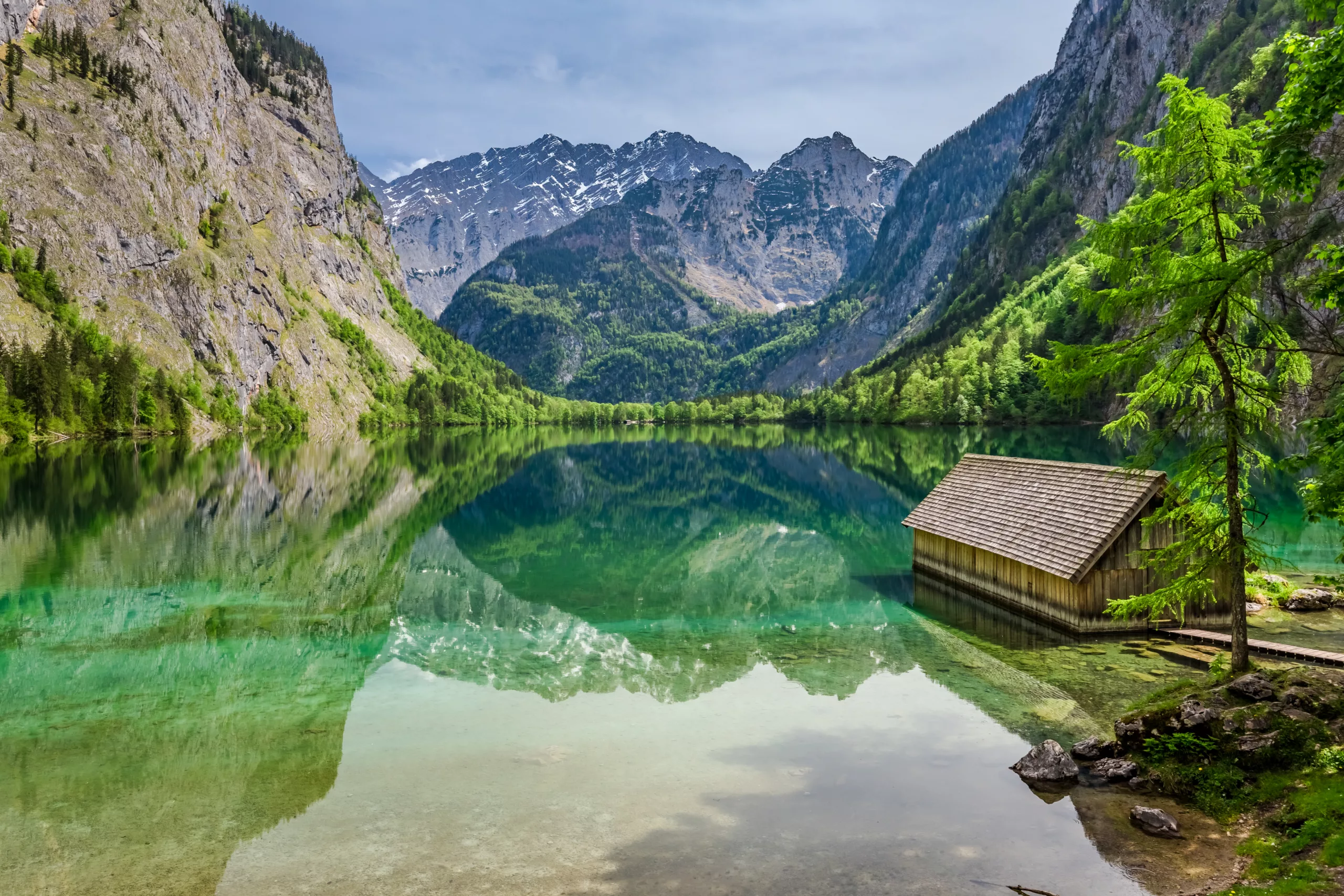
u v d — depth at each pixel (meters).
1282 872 10.11
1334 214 46.16
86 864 11.39
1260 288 14.54
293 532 45.72
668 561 39.69
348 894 10.52
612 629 25.83
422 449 132.75
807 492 68.81
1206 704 14.40
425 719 17.36
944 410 162.38
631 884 10.68
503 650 23.17
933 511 33.25
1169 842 11.57
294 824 12.55
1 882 10.97
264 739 16.22
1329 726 13.26
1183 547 17.22
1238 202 15.40
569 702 18.50
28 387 121.38
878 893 10.40
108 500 56.75
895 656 21.98
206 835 12.20
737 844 11.76
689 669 21.08
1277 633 22.72
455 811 12.92
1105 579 23.75
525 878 10.90
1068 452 89.12
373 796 13.52
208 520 49.41
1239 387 15.50
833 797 13.23
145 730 16.81
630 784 13.88
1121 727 14.79
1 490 61.31
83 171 181.88
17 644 23.42
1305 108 12.64
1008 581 27.55
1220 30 171.75
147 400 142.88
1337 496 13.20
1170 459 44.62
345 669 21.30
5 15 193.00
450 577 35.34
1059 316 155.00
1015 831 12.04
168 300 184.75
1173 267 15.79
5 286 150.62
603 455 119.75
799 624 26.03
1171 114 15.41
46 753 15.53
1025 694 18.53
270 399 197.88
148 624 25.83
